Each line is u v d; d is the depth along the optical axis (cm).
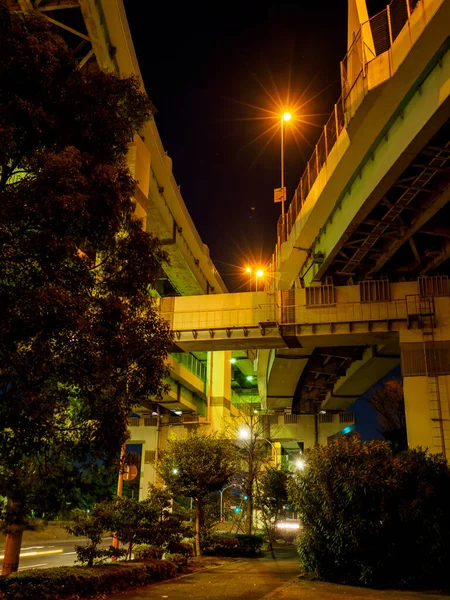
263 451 3312
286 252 3500
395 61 1944
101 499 1447
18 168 802
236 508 3397
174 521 1683
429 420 2773
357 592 1238
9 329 659
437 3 1706
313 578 1445
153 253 916
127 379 848
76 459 800
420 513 1356
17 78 764
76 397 800
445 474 1462
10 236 688
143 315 912
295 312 3116
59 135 810
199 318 3272
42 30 840
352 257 2970
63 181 706
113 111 903
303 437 5684
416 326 2944
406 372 2875
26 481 775
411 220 2620
